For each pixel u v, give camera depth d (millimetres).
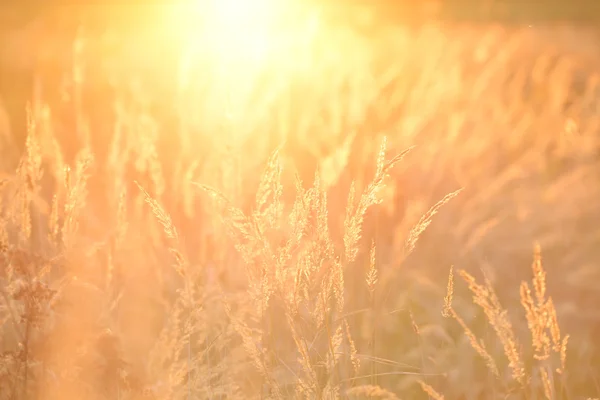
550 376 3383
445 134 6602
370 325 4152
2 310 3473
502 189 6480
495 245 5684
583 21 25594
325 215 2926
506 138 6945
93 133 6703
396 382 4223
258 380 3811
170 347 3580
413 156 5980
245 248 3023
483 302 3109
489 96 7641
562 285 5348
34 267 3240
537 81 8227
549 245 5590
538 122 7062
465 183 6148
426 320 4824
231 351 3738
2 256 3182
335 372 3412
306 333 3129
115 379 3293
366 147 5422
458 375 4172
